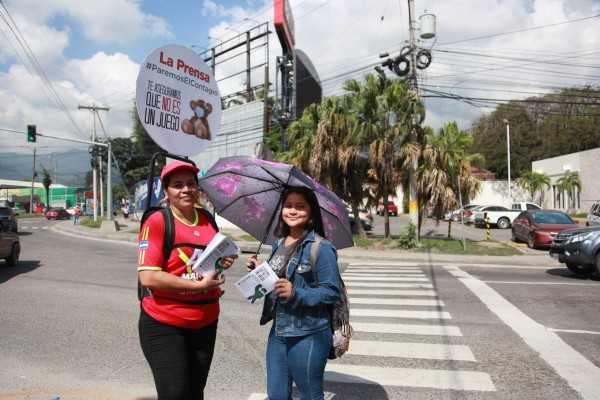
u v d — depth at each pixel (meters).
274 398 2.92
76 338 6.08
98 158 38.44
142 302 2.84
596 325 6.82
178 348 2.75
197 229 2.92
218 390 4.46
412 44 17.81
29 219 54.09
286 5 31.06
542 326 6.76
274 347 2.96
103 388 4.47
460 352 5.60
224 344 5.92
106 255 16.33
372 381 4.70
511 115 56.97
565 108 50.03
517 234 20.58
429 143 18.64
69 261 14.47
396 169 19.00
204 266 2.70
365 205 22.30
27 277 11.27
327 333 2.89
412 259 15.48
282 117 29.16
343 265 14.27
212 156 32.47
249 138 30.12
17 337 6.11
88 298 8.72
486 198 45.28
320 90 34.06
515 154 55.72
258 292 2.70
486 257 15.59
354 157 18.58
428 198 18.92
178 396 2.71
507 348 5.75
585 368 5.06
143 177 58.88
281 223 3.26
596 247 10.66
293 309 2.85
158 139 3.38
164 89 3.43
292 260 2.89
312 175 18.89
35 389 4.44
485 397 4.32
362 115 18.45
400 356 5.46
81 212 65.06
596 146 48.22
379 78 18.56
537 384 4.62
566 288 9.85
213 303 2.94
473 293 9.30
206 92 3.80
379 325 6.82
